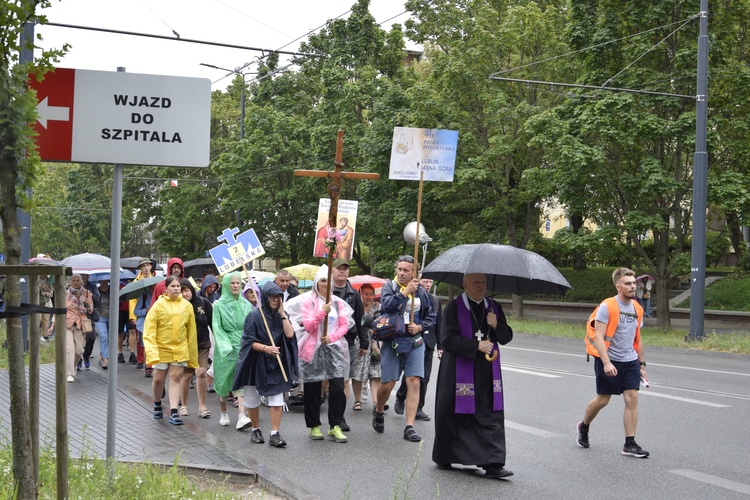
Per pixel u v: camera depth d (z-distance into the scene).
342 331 9.89
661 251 27.69
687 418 11.04
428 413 11.77
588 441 9.37
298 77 47.34
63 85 6.34
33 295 5.07
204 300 11.78
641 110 26.34
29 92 5.04
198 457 8.45
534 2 34.66
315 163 40.62
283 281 12.19
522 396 12.88
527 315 37.22
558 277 7.59
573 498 7.32
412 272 9.95
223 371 10.71
